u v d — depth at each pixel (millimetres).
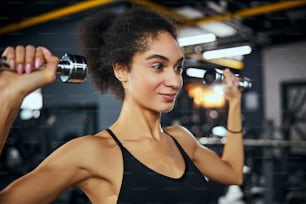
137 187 531
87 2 3236
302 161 3191
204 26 4586
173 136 684
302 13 4176
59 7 3602
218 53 5418
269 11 4000
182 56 559
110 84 625
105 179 538
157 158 567
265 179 2648
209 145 3105
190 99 4883
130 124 580
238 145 803
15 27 3988
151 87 540
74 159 512
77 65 431
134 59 548
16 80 386
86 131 3547
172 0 3559
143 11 572
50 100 3678
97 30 621
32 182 467
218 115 4988
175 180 561
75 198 2812
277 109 5852
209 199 609
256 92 5992
